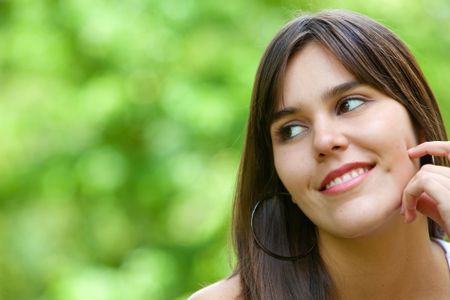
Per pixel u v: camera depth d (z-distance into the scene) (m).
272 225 3.54
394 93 3.22
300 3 6.79
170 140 6.96
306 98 3.16
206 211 6.57
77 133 7.41
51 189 7.40
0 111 7.43
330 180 3.14
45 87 7.43
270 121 3.28
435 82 6.30
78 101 7.17
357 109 3.15
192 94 6.74
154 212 7.29
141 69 7.02
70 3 7.16
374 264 3.35
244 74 6.70
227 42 6.92
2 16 7.67
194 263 6.79
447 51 6.68
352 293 3.45
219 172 6.60
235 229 3.61
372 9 6.47
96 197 7.41
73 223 7.73
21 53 7.43
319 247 3.48
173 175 6.84
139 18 7.03
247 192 3.55
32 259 7.92
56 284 7.00
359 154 3.12
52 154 7.42
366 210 3.12
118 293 6.88
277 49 3.23
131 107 7.02
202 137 6.79
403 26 6.48
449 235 3.15
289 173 3.23
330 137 3.10
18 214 7.86
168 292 6.86
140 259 6.95
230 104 6.62
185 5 7.02
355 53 3.17
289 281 3.46
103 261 7.68
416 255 3.40
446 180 3.15
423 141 3.36
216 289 3.61
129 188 7.29
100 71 7.33
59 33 7.39
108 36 6.98
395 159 3.16
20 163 7.48
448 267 3.52
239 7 7.01
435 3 6.70
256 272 3.50
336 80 3.14
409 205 3.17
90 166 7.25
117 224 7.44
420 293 3.46
